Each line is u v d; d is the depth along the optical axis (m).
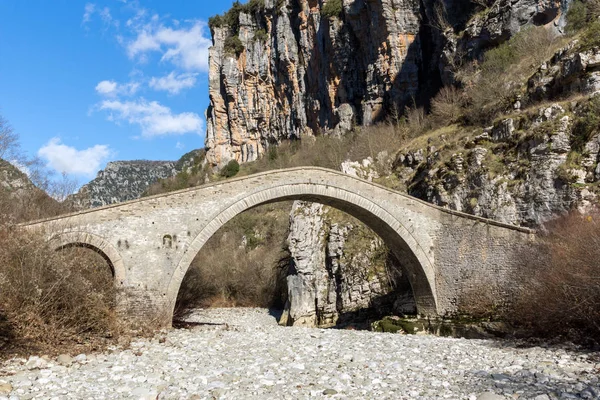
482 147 34.50
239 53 105.62
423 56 65.62
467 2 56.50
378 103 68.12
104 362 15.14
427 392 11.52
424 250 29.61
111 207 24.09
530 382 12.39
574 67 32.59
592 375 12.95
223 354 17.19
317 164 64.88
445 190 36.03
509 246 26.06
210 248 61.28
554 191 28.33
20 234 18.22
